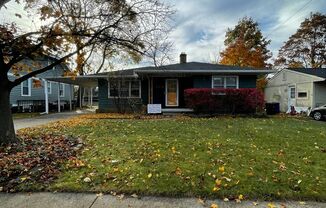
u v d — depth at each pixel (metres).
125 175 4.02
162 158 4.84
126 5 6.90
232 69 16.05
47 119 14.11
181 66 17.19
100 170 4.26
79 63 7.47
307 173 4.09
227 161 4.67
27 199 3.34
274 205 3.09
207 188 3.52
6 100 6.35
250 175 3.96
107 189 3.57
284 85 22.39
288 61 34.75
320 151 5.56
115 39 6.99
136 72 15.62
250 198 3.27
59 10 6.29
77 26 6.54
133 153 5.24
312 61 32.91
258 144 6.20
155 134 7.62
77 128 9.34
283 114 17.17
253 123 10.59
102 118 13.69
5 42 6.05
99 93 18.06
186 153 5.21
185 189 3.50
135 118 13.48
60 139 6.88
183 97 17.77
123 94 17.88
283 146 6.01
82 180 3.87
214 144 6.04
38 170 4.31
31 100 22.23
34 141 6.57
